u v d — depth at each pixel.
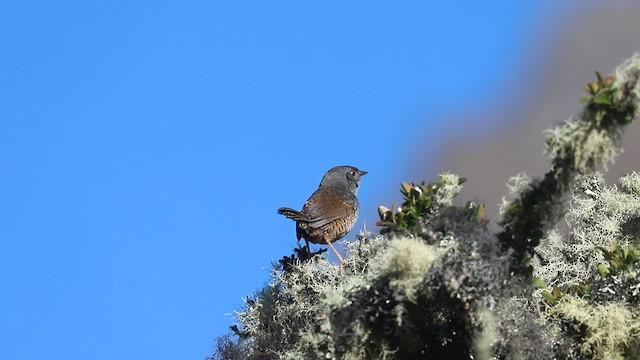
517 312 9.55
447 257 9.20
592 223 12.06
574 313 10.06
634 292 10.09
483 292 9.08
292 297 11.39
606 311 10.02
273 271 11.72
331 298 9.68
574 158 9.07
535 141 18.19
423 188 10.38
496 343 9.30
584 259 11.61
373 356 9.52
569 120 9.12
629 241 11.83
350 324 9.51
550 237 11.77
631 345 10.05
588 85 9.02
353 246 11.22
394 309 9.20
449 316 9.52
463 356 9.50
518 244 9.44
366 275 9.73
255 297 11.55
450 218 9.50
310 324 10.59
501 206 9.55
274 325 11.28
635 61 8.88
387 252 9.33
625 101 8.87
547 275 11.35
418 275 9.19
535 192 9.38
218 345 11.38
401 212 10.30
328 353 9.55
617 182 14.89
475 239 9.21
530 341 9.42
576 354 10.05
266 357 11.20
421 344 9.56
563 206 9.33
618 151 9.01
